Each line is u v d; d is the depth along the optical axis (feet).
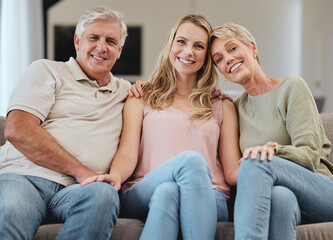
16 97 6.02
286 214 5.09
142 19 23.95
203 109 6.68
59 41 23.07
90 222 5.03
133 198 5.77
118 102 6.78
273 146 5.85
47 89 6.22
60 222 5.54
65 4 23.16
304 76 23.91
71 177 5.99
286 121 6.30
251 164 5.32
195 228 5.00
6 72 15.35
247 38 6.65
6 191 5.19
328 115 7.44
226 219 5.95
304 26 23.81
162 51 7.09
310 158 5.77
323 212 5.60
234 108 7.04
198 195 5.11
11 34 15.53
